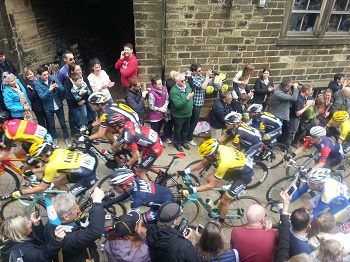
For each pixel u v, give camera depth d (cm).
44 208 378
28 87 473
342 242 266
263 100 560
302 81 619
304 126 548
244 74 517
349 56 611
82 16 757
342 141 444
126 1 894
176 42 520
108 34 870
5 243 235
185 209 406
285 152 507
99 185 418
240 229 264
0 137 417
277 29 543
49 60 675
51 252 222
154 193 305
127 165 386
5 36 569
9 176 440
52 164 316
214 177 345
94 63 498
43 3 633
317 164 398
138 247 232
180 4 486
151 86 479
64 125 511
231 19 516
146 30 503
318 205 328
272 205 426
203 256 237
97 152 418
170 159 517
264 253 250
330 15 557
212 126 507
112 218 346
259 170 489
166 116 524
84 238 228
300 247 254
